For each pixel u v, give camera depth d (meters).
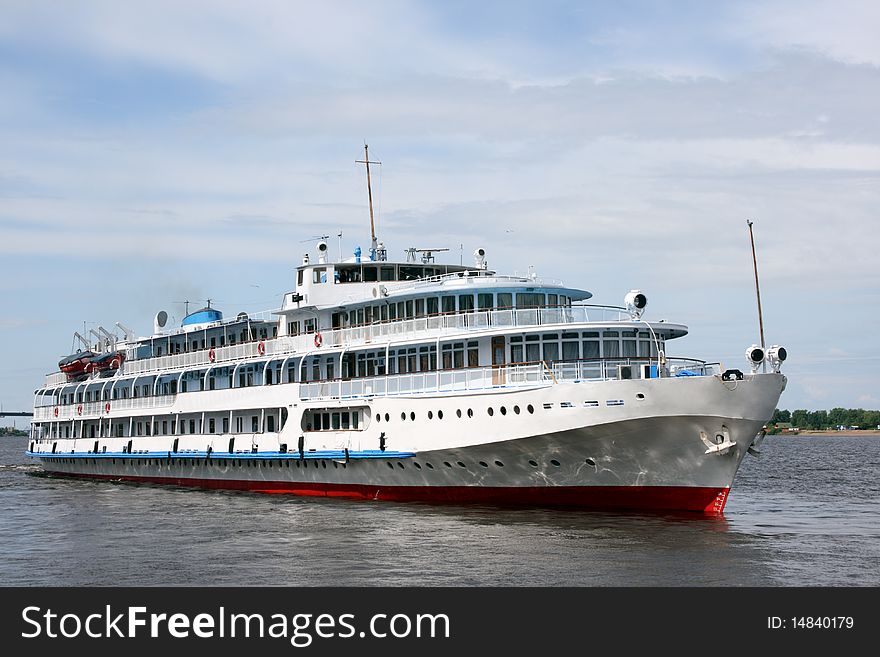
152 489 62.47
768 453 140.88
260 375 57.38
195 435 60.94
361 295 53.88
